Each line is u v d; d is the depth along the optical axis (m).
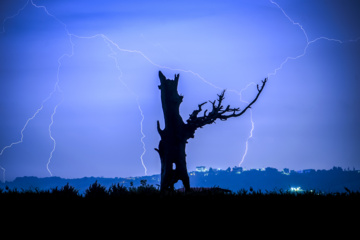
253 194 8.16
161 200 7.88
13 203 8.14
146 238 7.47
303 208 7.34
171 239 7.38
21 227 7.76
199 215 7.42
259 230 7.24
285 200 7.62
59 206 7.99
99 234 7.62
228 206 7.47
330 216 7.20
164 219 7.50
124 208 7.68
